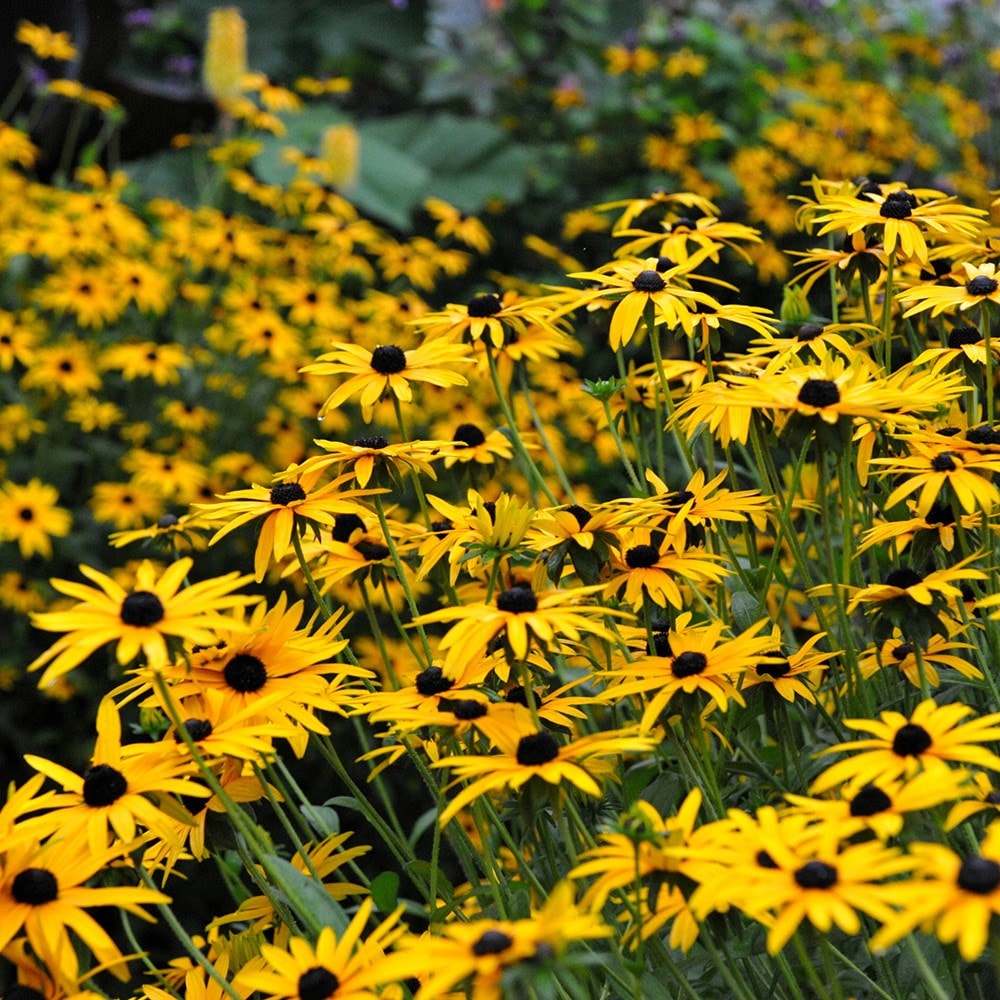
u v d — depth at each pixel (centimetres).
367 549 144
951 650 139
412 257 271
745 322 145
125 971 124
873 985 129
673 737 132
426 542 142
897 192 146
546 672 136
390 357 143
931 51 411
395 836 144
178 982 140
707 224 158
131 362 246
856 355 136
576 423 230
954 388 137
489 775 127
